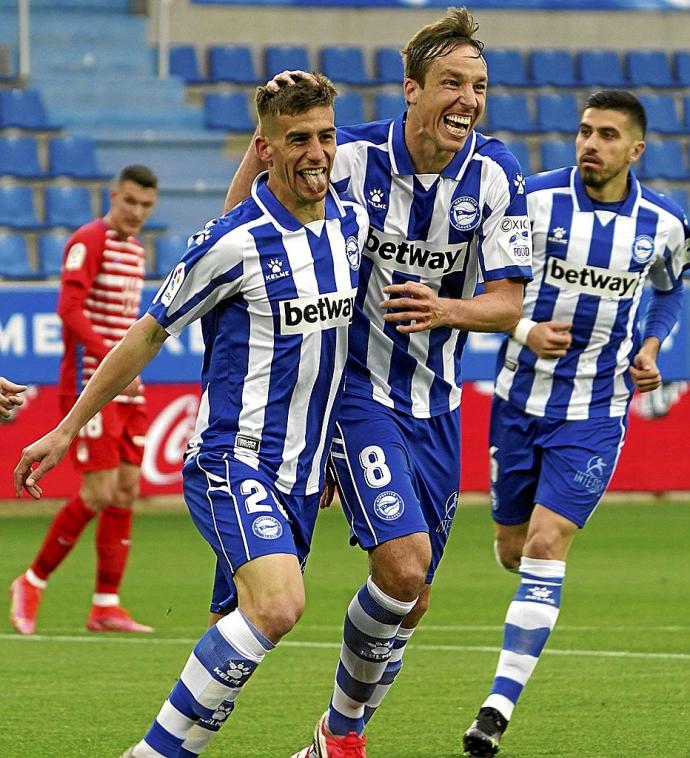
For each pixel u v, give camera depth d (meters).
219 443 14.96
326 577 35.84
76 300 28.58
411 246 16.83
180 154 67.62
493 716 17.89
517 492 21.75
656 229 21.70
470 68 15.88
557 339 18.92
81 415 14.86
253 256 14.68
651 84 74.94
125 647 26.31
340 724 16.86
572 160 70.25
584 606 31.09
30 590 28.28
